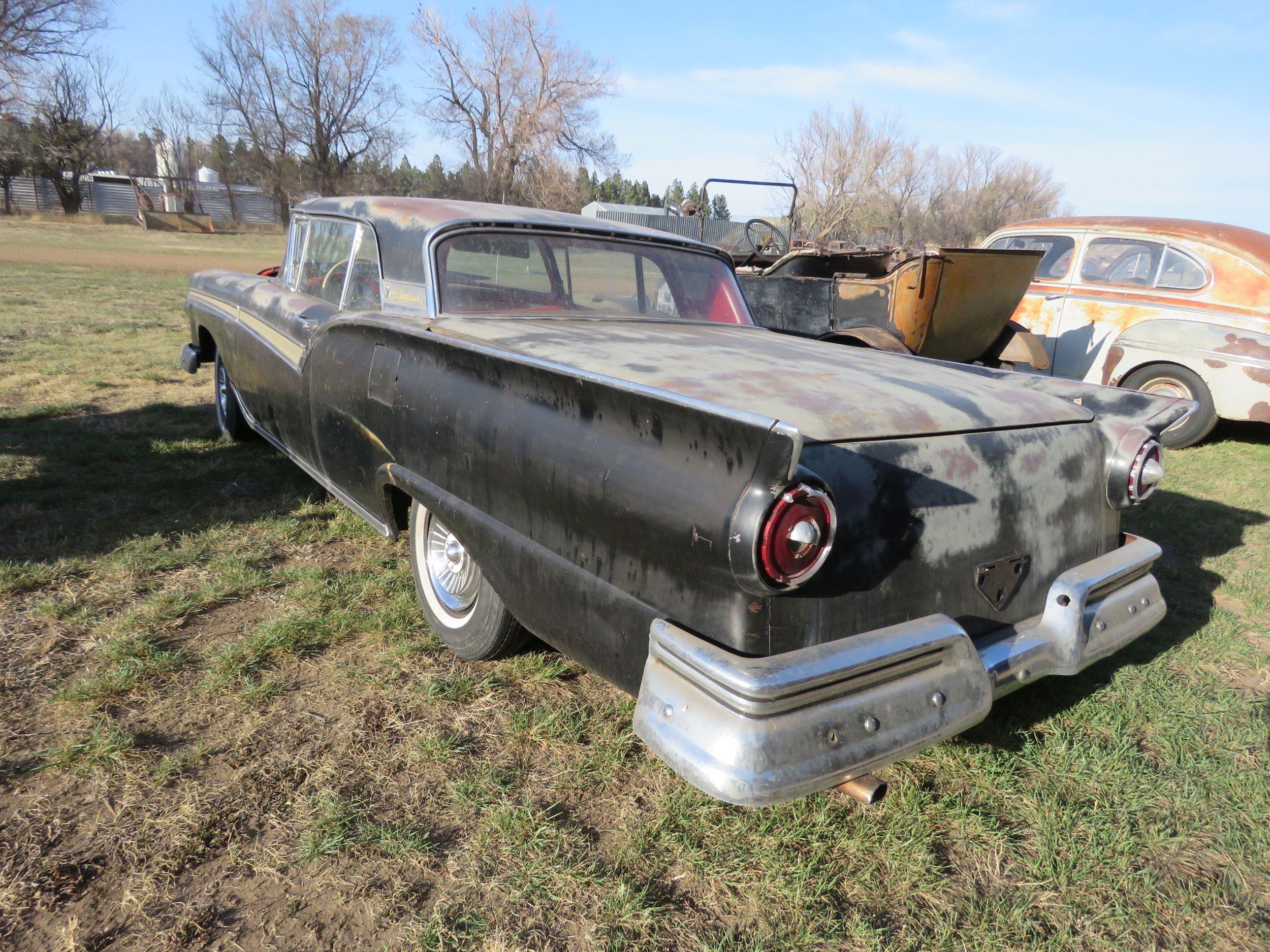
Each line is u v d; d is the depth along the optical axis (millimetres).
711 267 3613
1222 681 2988
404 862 1961
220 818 2066
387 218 3215
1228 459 6414
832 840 2113
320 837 2004
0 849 1927
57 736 2355
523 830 2070
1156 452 2355
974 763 2432
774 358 2439
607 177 48719
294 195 52500
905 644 1743
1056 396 2607
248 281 4500
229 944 1713
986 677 1875
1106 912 1927
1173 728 2656
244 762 2287
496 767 2314
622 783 2281
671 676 1736
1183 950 1833
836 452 1811
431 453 2568
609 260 3299
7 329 9516
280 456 5055
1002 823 2215
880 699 1727
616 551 1920
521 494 2186
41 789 2139
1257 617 3561
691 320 3416
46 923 1738
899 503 1876
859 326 6227
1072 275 7762
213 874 1896
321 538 3859
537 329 2746
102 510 4059
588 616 2010
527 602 2215
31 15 39156
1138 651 3182
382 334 2869
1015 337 7012
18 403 6129
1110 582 2285
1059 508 2246
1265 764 2498
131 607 3125
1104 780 2383
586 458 1973
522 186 44656
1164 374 6887
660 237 3488
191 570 3459
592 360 2254
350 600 3252
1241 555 4250
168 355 8391
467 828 2090
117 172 62906
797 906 1890
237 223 51000
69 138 47219
